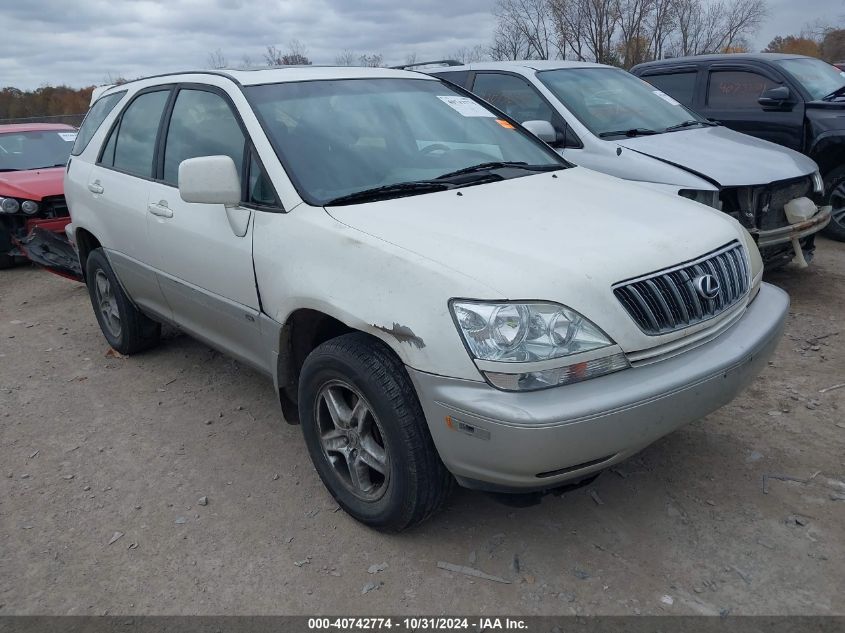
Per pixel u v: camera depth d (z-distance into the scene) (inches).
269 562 118.6
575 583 109.9
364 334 116.7
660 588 107.9
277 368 133.9
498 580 111.4
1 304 281.9
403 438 109.3
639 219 121.8
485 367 98.1
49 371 203.9
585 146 239.8
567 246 109.0
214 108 152.3
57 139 394.0
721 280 116.9
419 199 128.2
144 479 145.3
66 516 134.0
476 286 100.6
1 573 119.3
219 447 156.3
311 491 138.0
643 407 100.4
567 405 96.7
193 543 124.5
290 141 137.3
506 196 130.9
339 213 123.0
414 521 116.4
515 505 109.2
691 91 324.5
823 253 278.7
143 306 187.9
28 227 325.7
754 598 104.8
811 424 150.3
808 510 123.1
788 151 244.7
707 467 137.0
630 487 132.3
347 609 107.7
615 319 101.9
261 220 131.6
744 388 117.3
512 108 263.6
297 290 120.8
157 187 164.4
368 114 151.2
